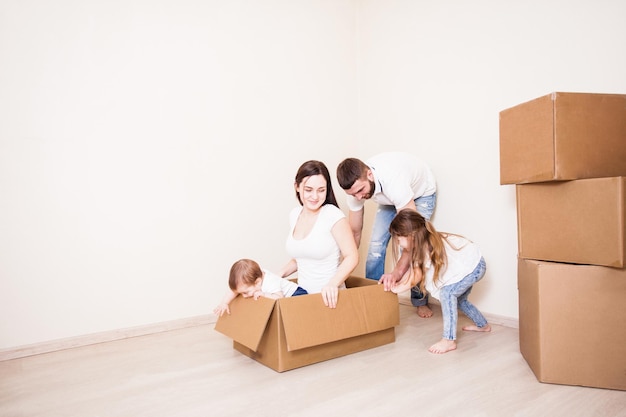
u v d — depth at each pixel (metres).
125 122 2.13
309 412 1.28
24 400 1.41
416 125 2.65
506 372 1.55
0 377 1.62
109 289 2.09
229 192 2.45
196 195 2.34
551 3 2.00
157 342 2.03
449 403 1.31
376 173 2.10
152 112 2.21
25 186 1.89
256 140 2.56
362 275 2.97
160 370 1.66
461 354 1.75
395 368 1.61
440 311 2.49
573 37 1.92
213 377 1.57
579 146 1.43
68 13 1.99
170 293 2.26
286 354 1.59
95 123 2.05
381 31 2.88
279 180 2.65
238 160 2.48
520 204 1.63
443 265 1.83
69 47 1.99
